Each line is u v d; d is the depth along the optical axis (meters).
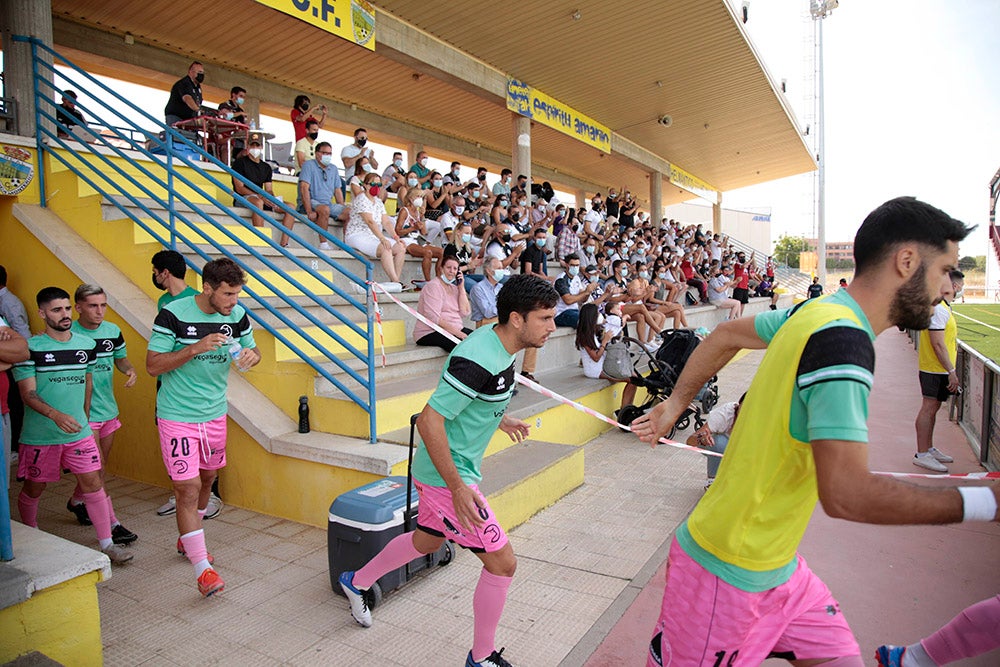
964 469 5.71
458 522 2.63
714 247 21.55
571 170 22.52
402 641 3.09
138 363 5.36
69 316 3.84
